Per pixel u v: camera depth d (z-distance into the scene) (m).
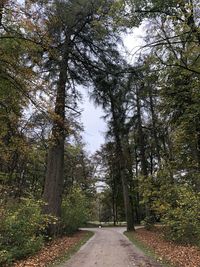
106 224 64.19
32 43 13.50
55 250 15.90
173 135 18.55
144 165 35.16
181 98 15.41
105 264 12.20
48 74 20.84
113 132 31.52
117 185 58.09
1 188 15.38
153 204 19.75
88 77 23.50
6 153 16.64
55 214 20.48
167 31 13.33
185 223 15.87
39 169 39.34
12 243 12.59
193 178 18.31
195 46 13.15
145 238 23.56
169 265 11.47
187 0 12.16
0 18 12.34
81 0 18.78
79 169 48.75
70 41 21.91
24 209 14.30
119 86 23.61
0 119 14.94
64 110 20.19
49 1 13.48
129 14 13.18
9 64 13.17
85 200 37.31
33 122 15.73
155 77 14.41
